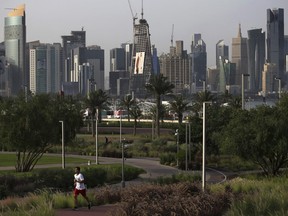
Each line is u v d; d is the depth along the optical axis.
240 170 67.19
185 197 17.19
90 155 83.88
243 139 51.44
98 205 24.83
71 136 60.22
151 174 59.25
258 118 51.66
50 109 58.03
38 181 43.19
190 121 81.06
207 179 53.69
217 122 79.12
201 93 116.19
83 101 120.38
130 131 130.25
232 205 15.15
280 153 51.09
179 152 72.56
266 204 14.45
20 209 18.98
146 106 179.12
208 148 78.62
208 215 16.20
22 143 55.69
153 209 15.18
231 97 138.38
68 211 22.52
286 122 50.66
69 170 47.38
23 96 59.66
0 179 41.12
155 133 115.50
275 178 41.16
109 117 181.12
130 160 76.56
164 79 107.31
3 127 55.66
